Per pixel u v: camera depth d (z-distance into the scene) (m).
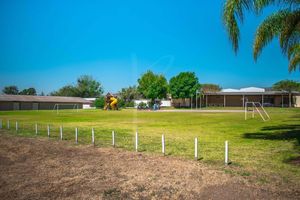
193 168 10.53
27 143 16.58
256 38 15.73
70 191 8.20
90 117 42.66
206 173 9.85
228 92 83.56
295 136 19.17
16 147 15.18
